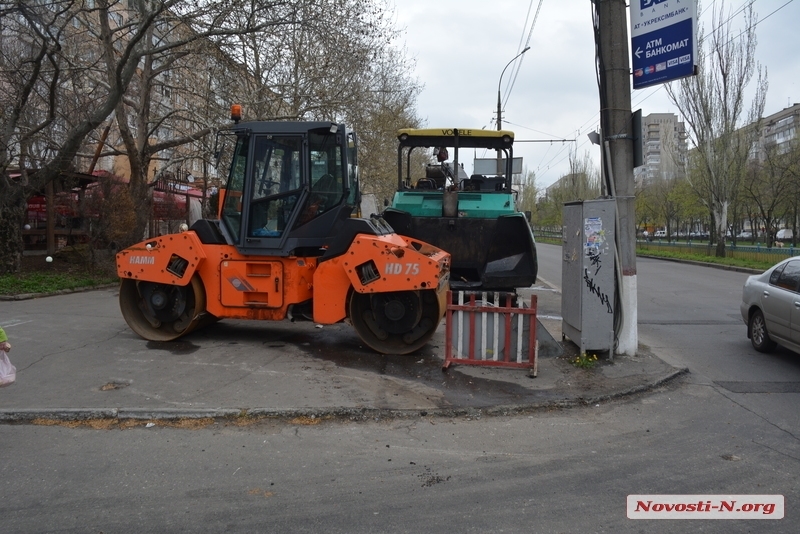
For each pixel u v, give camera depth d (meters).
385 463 4.83
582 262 7.82
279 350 8.42
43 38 13.93
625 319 8.05
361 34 21.77
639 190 52.97
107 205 17.30
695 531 3.79
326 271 8.44
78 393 6.31
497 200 10.95
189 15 15.82
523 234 10.57
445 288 8.49
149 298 8.98
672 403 6.51
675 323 11.81
